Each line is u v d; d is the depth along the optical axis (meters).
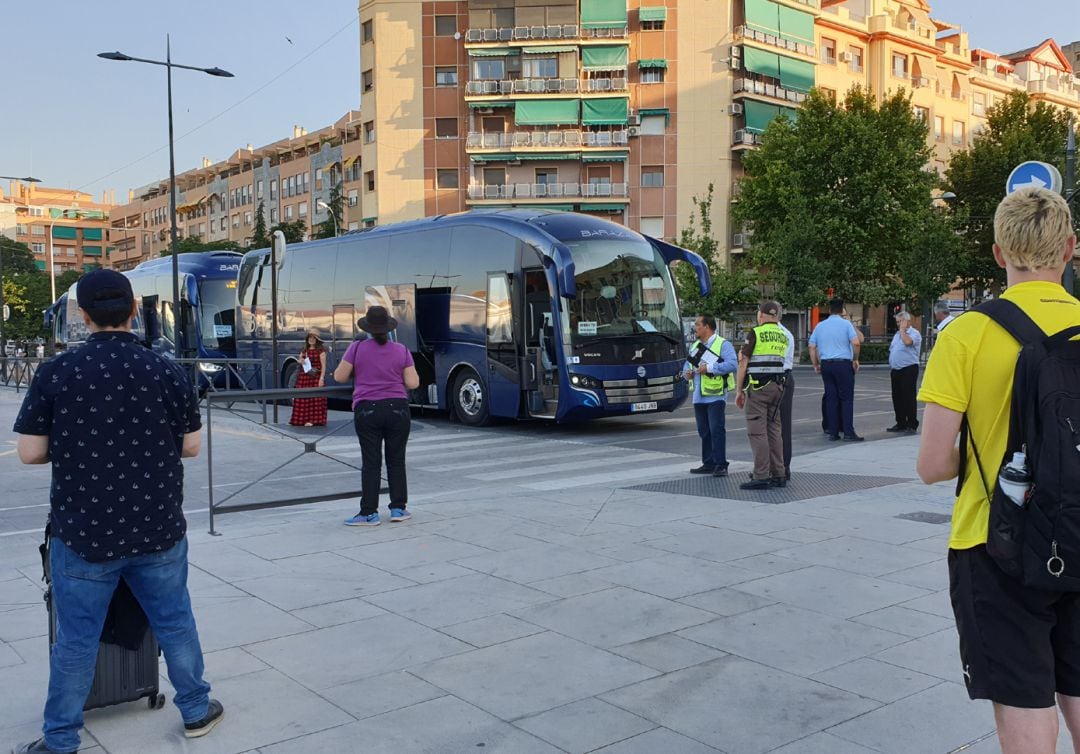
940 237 40.94
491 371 16.03
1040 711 2.36
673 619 4.82
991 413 2.42
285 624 4.78
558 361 14.72
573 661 4.23
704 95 52.53
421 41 53.34
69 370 3.16
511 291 15.61
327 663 4.23
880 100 60.06
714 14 52.28
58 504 3.20
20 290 81.50
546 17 52.44
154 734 3.50
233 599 5.23
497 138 52.66
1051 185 7.06
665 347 15.67
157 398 3.28
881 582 5.48
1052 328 2.38
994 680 2.39
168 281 27.38
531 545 6.52
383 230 18.91
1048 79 79.44
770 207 47.06
